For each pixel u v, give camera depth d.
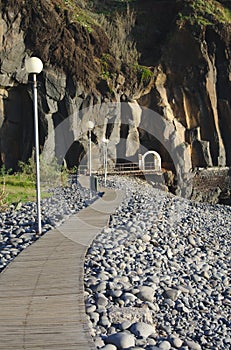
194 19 36.94
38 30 28.27
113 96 32.00
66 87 29.73
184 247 9.98
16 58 28.08
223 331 5.56
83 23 31.23
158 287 6.67
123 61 35.06
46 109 29.19
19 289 5.66
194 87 36.75
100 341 4.56
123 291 6.16
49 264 6.83
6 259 7.50
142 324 5.08
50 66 29.14
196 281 7.48
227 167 36.84
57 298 5.32
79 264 6.81
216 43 37.12
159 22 39.09
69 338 4.26
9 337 4.27
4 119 29.41
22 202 15.11
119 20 38.25
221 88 37.66
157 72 35.66
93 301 5.62
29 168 23.39
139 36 38.59
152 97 35.72
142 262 7.93
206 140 36.97
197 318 5.88
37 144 9.65
